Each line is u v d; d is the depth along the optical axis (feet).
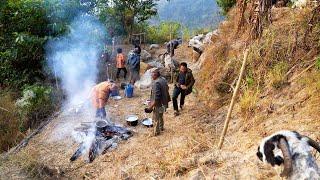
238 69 30.76
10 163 24.72
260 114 24.72
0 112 34.47
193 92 35.99
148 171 22.63
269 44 29.12
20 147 29.01
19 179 22.82
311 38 27.71
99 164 25.30
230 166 19.74
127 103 37.09
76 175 24.40
